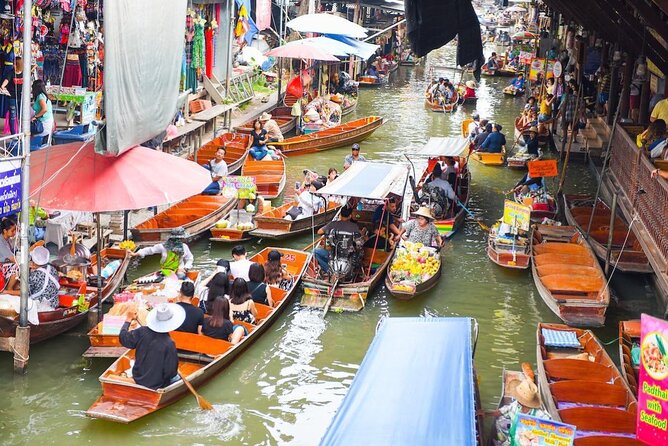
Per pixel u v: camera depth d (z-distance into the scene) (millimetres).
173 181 12430
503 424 9562
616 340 13430
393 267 15508
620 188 15859
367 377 8812
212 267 15898
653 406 6906
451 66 51375
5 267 12172
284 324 13688
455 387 8570
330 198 18938
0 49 15547
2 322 11414
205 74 27250
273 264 14469
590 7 23281
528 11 64438
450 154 19734
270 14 35219
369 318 14117
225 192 18672
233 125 27422
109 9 11328
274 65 37469
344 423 7859
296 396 11500
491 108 37062
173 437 10266
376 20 49188
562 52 32500
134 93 12531
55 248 13539
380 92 40312
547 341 11953
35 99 15133
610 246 15055
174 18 14312
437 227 18547
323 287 14539
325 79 33875
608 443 8945
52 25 17578
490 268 16797
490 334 13727
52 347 12133
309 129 28750
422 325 10234
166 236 16000
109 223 16328
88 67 17625
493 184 23609
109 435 10203
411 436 7594
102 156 12211
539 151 26781
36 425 10336
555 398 10461
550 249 16375
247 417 10844
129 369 10977
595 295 14445
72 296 12281
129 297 12539
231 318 12758
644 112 19656
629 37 20000
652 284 15516
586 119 26922
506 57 51000
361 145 28016
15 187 10758
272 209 18391
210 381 11617
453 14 19375
